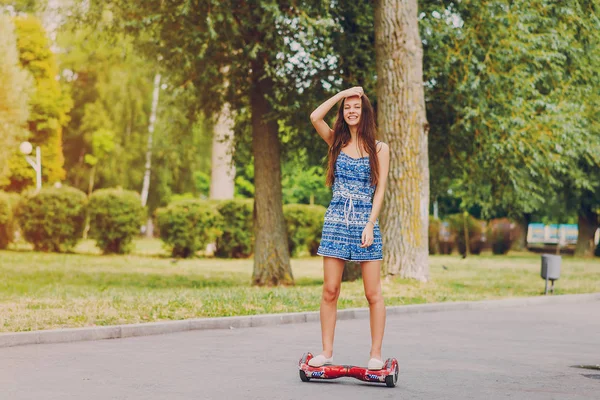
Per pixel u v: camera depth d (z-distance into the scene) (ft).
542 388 20.25
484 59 53.88
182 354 25.36
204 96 57.93
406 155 49.96
